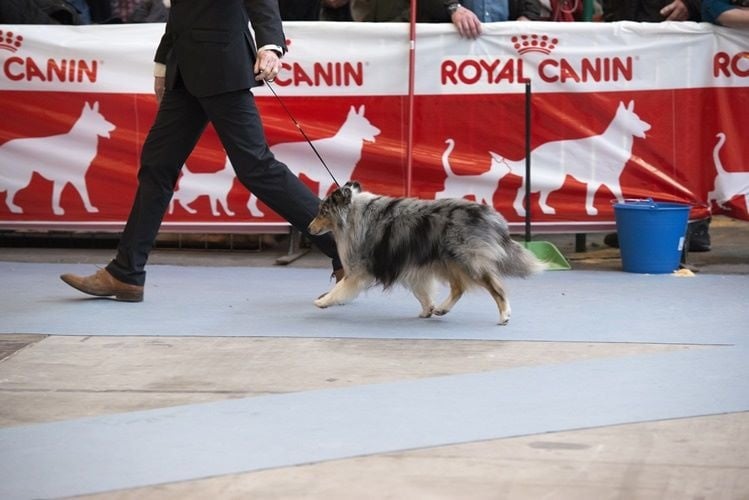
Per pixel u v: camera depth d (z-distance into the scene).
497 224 8.83
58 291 10.25
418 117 11.52
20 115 11.76
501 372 7.53
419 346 8.26
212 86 9.20
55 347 8.25
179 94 9.48
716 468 5.72
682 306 9.54
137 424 6.50
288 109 11.56
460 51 11.38
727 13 11.17
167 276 11.02
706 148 11.45
